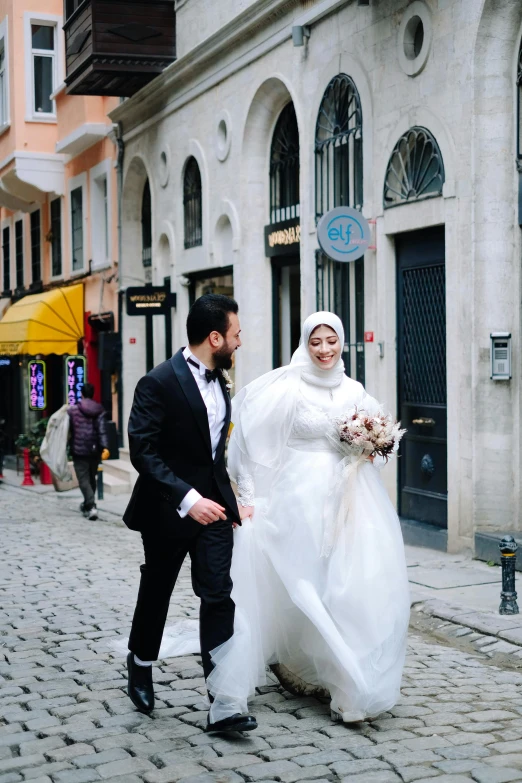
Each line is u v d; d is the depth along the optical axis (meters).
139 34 17.36
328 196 12.35
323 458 5.12
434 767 4.26
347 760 4.36
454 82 9.63
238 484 5.21
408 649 6.52
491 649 6.48
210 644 4.68
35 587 8.77
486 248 9.38
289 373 5.21
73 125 22.14
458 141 9.57
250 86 14.55
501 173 9.32
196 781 4.15
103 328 22.36
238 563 4.98
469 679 5.75
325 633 4.74
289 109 14.30
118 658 6.23
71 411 14.02
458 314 9.63
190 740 4.66
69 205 23.91
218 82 15.68
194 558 4.77
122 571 9.52
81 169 23.06
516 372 9.34
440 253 10.16
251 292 15.05
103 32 17.19
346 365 11.99
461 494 9.64
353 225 10.49
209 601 4.69
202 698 5.33
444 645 6.71
